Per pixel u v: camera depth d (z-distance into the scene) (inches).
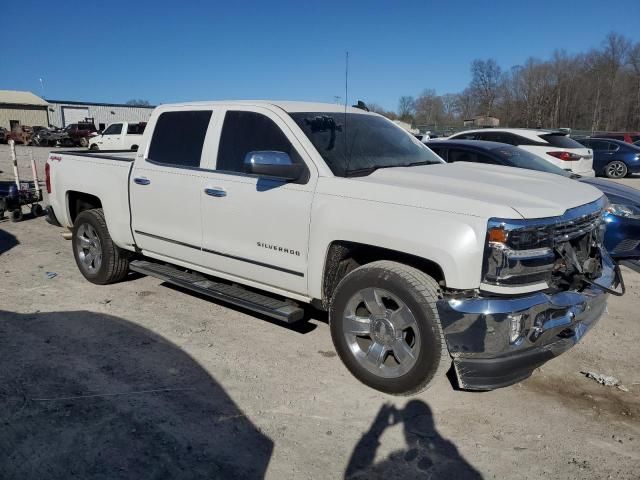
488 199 132.3
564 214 136.2
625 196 266.7
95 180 225.5
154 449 124.7
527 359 131.6
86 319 200.1
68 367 162.7
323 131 169.9
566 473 119.3
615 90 2874.0
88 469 117.6
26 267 267.7
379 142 181.9
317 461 122.0
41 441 126.7
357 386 153.9
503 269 126.3
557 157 418.6
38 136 1688.0
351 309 151.7
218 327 194.4
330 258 156.8
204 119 192.2
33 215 412.2
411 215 136.8
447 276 130.2
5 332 187.5
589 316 147.8
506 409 144.0
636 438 132.3
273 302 174.6
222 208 178.7
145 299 222.1
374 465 121.0
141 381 155.2
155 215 203.2
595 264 150.6
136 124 1122.0
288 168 156.1
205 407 142.4
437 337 133.3
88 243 239.6
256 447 126.4
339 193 150.9
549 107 3006.9
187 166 192.7
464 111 3117.6
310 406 143.6
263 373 161.0
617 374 163.6
